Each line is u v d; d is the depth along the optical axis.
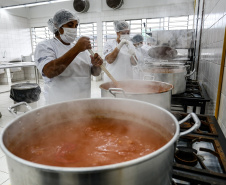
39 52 1.34
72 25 1.38
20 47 7.06
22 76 7.34
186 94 1.79
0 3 6.07
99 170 0.35
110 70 2.19
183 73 1.69
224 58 1.34
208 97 1.70
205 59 2.29
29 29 7.31
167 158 0.45
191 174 0.64
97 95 4.64
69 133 0.88
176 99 1.69
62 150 0.73
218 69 1.48
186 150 0.77
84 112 0.94
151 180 0.42
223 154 0.75
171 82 1.63
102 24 6.10
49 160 0.67
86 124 0.96
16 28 6.81
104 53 2.20
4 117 3.22
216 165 0.76
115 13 5.83
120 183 0.38
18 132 0.68
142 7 5.45
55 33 1.50
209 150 0.79
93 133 0.88
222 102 1.32
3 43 6.43
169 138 0.69
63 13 1.29
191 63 2.97
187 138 0.92
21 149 0.69
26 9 7.01
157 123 0.79
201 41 2.81
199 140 0.89
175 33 2.90
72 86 1.49
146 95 0.97
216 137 0.90
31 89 3.01
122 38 2.11
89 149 0.75
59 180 0.36
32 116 0.75
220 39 1.48
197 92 1.85
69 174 0.36
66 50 1.46
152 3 5.26
